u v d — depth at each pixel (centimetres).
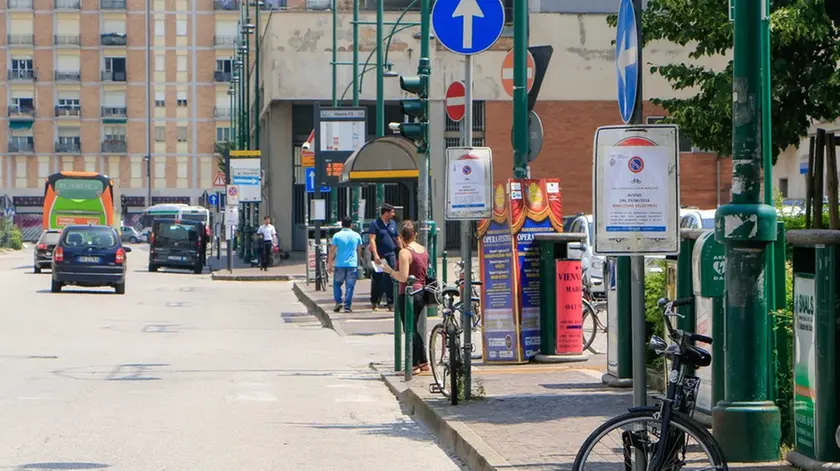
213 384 2928
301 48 9756
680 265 1953
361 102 10119
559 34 9500
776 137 2545
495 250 3084
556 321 3088
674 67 2725
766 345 1557
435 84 9700
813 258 1452
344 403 2597
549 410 2173
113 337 4288
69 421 2262
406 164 4528
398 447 2006
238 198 9019
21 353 3628
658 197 1377
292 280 8706
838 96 2472
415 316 2947
